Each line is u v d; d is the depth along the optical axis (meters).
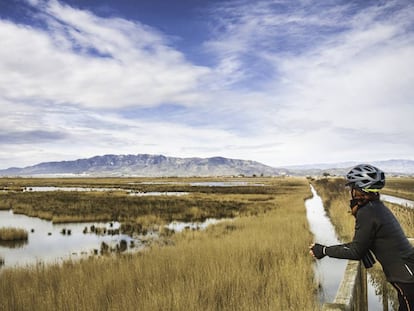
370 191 2.61
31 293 7.44
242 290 7.42
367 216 2.55
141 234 21.11
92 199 46.41
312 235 16.69
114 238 19.92
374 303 7.39
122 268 9.11
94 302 6.66
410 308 2.47
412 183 100.81
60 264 12.11
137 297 6.83
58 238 20.05
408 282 2.46
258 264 9.98
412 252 2.53
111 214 30.33
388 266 2.55
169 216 29.64
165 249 12.88
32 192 62.47
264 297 6.85
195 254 10.75
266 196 53.72
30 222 26.88
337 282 9.61
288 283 7.88
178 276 8.40
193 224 25.69
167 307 6.24
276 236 15.12
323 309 2.16
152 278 8.25
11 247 17.59
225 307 6.73
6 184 116.38
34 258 15.07
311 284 8.64
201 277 8.00
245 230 17.94
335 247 2.67
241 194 60.41
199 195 56.03
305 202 42.09
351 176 2.70
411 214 16.28
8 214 32.00
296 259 10.87
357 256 2.58
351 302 2.37
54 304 6.75
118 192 65.19
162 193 67.56
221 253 10.84
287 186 97.75
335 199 38.41
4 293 7.74
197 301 6.60
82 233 21.67
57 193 59.75
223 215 30.48
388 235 2.52
